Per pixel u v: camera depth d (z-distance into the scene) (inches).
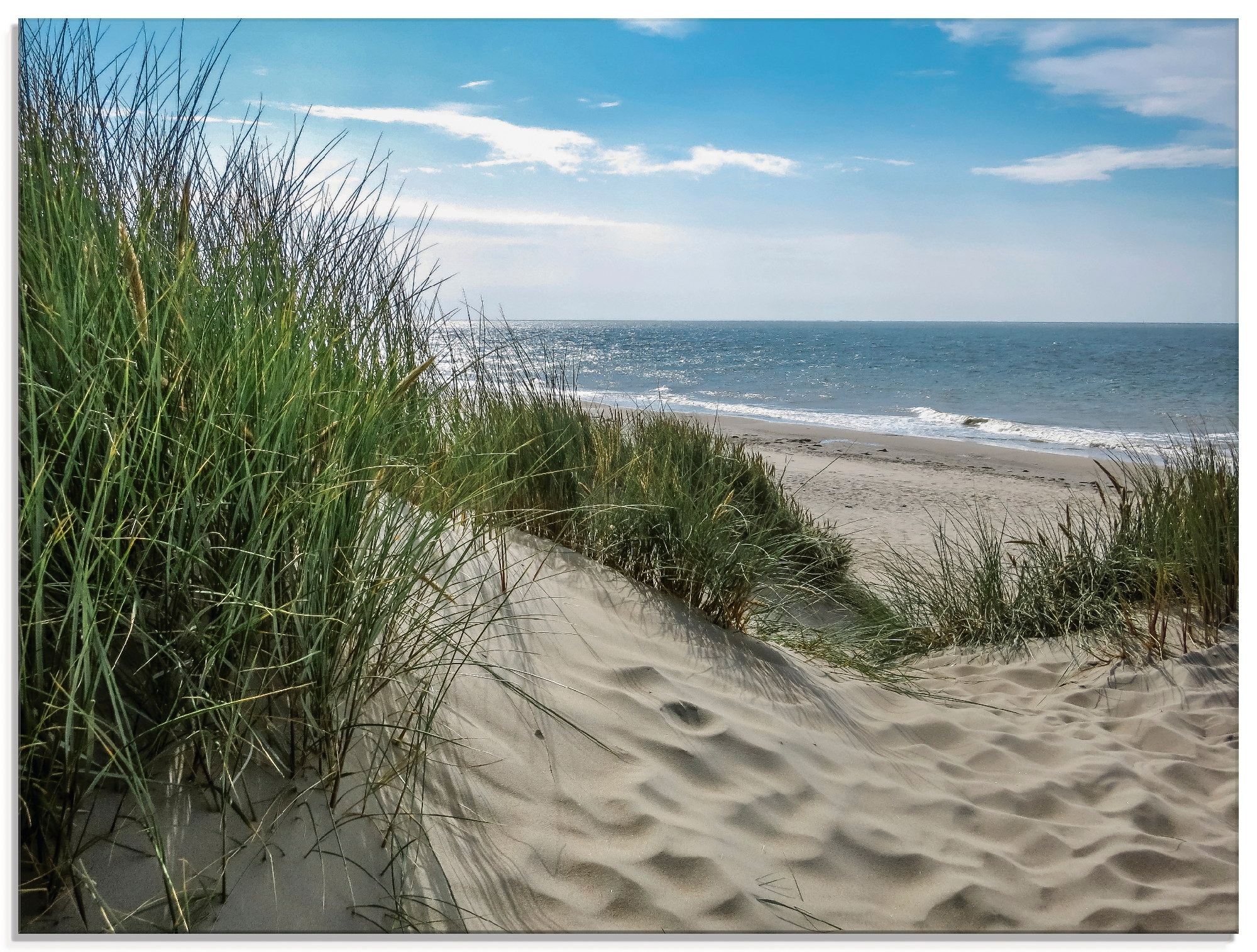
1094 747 119.9
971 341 2534.5
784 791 92.1
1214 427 665.0
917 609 189.2
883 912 79.1
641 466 162.9
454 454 114.0
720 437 220.4
